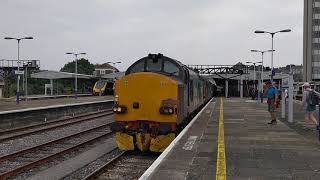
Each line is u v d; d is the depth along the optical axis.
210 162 10.83
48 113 30.55
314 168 10.12
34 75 74.00
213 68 81.50
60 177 11.98
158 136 15.31
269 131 18.17
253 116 27.19
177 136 15.42
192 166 10.32
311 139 15.52
